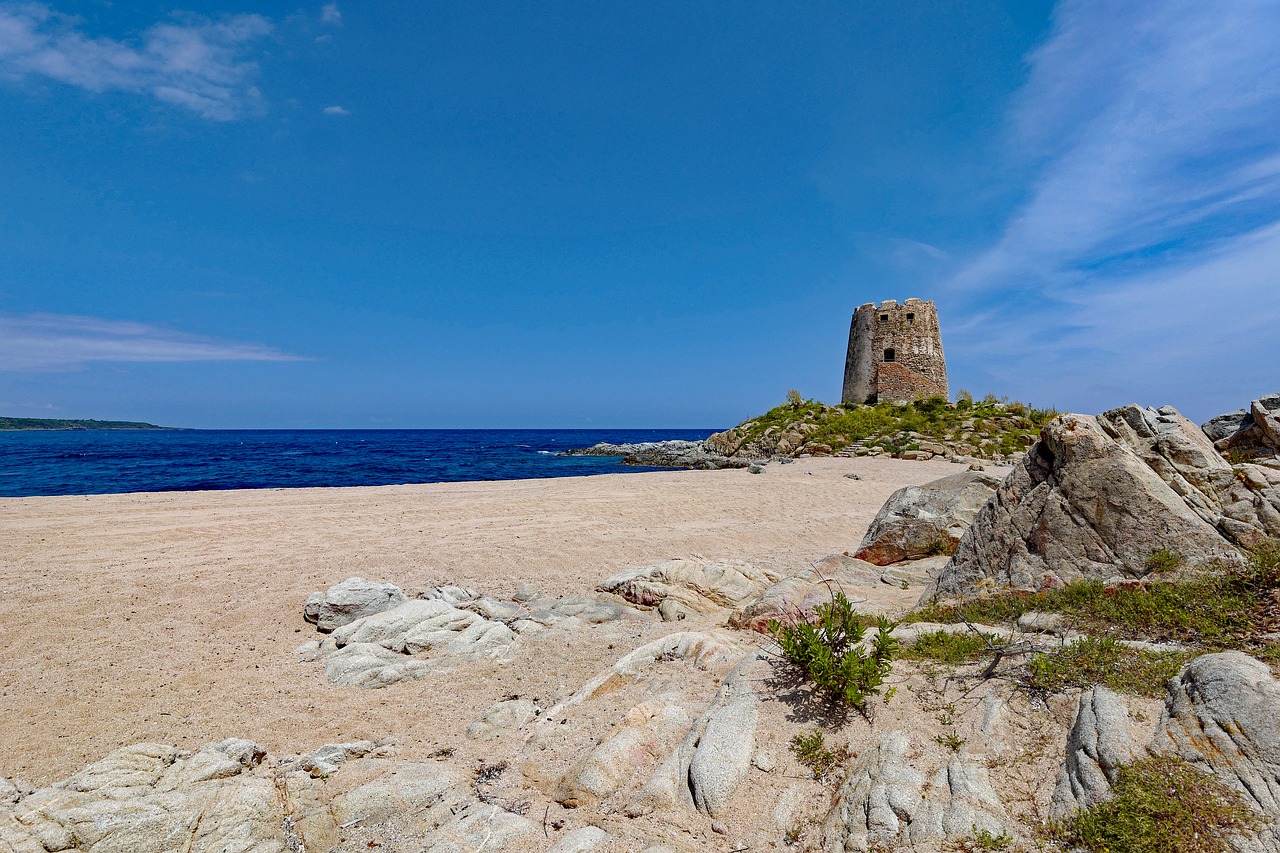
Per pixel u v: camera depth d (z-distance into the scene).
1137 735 3.87
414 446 80.31
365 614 9.56
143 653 8.16
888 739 4.48
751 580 10.98
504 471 41.34
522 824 4.50
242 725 6.48
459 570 12.38
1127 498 6.54
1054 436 7.34
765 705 5.27
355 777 5.22
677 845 4.14
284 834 4.56
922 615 7.28
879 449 34.47
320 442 94.81
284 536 14.12
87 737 6.14
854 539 15.89
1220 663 3.98
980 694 4.81
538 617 9.77
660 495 21.30
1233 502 6.72
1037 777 3.93
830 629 5.72
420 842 4.41
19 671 7.45
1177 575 5.91
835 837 3.95
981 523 7.86
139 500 18.12
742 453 43.41
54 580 10.36
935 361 45.25
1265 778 3.29
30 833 4.10
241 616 9.61
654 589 10.73
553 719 6.19
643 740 5.26
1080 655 4.96
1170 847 3.16
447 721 6.59
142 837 4.23
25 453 54.72
